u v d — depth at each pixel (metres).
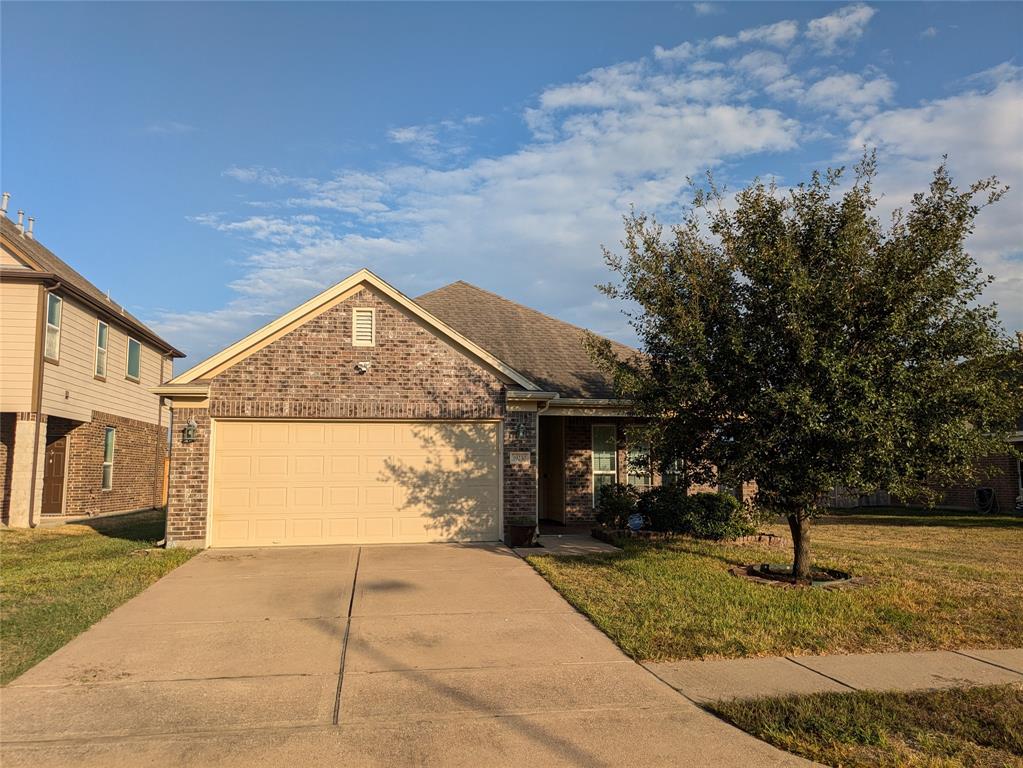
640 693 5.82
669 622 7.73
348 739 4.94
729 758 4.70
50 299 17.81
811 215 9.43
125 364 23.06
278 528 12.87
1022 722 5.23
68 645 6.97
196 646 6.97
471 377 13.63
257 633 7.42
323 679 6.10
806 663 6.59
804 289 8.51
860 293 8.71
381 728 5.12
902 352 8.77
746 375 9.09
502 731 5.08
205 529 12.61
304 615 8.12
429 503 13.39
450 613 8.26
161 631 7.46
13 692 5.77
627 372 10.11
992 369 8.93
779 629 7.52
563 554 12.02
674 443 9.93
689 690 5.89
